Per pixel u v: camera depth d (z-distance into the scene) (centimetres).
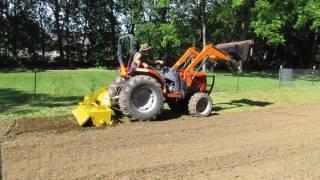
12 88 2095
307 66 5147
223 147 855
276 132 1018
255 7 3506
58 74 3372
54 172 679
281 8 3462
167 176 669
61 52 5012
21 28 4784
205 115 1245
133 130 1008
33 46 4869
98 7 5047
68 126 1044
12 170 684
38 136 927
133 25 4881
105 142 880
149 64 1235
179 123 1115
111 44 5100
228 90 2009
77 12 5028
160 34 4094
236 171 700
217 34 4009
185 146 859
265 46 5025
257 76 3500
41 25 4912
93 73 3566
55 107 1367
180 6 3847
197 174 680
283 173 695
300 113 1338
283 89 2141
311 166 736
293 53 5159
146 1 4312
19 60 4794
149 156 779
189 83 1257
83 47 5088
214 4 3700
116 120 1144
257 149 843
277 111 1379
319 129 1067
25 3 4791
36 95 1739
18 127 1016
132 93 1122
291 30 4719
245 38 3928
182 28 3916
